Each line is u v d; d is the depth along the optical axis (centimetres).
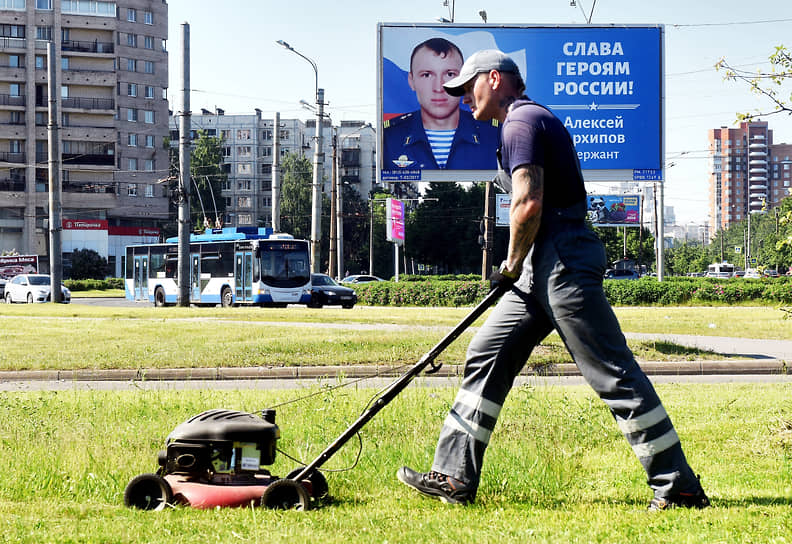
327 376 1473
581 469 614
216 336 1919
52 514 481
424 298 4344
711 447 702
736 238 17662
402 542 396
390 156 3012
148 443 717
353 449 662
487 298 479
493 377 482
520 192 452
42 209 9469
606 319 458
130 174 10150
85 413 895
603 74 2942
